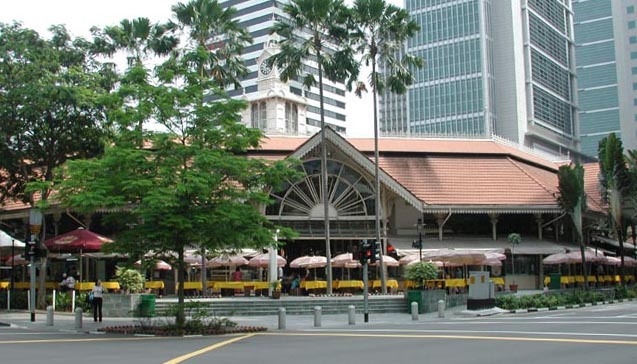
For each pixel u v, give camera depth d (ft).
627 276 204.44
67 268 148.66
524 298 120.67
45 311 113.19
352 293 146.72
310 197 157.28
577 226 151.23
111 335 75.25
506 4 490.90
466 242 165.68
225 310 111.34
